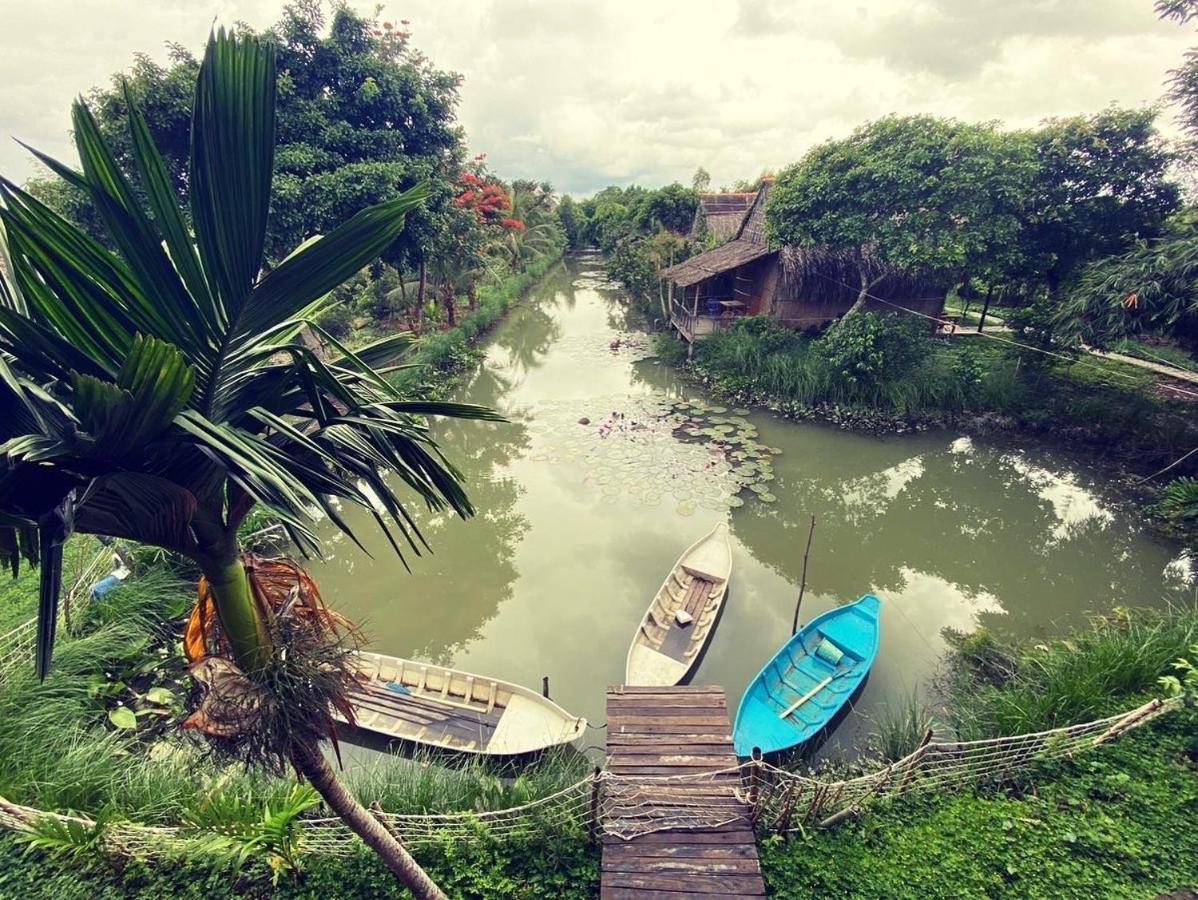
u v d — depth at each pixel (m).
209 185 1.71
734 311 21.02
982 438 14.29
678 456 13.89
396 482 12.51
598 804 5.18
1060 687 6.39
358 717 7.09
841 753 6.83
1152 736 5.81
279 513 1.96
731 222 26.56
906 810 5.48
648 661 7.80
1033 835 5.16
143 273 1.74
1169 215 13.60
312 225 14.20
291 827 4.90
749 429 15.14
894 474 13.40
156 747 6.19
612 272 30.86
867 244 16.69
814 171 15.87
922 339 16.47
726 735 6.19
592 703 7.74
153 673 7.39
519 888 5.01
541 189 47.25
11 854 4.96
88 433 1.76
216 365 2.02
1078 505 11.89
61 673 6.66
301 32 15.08
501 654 8.55
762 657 8.34
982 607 9.32
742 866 5.01
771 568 10.35
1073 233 14.75
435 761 6.70
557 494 12.60
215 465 2.18
